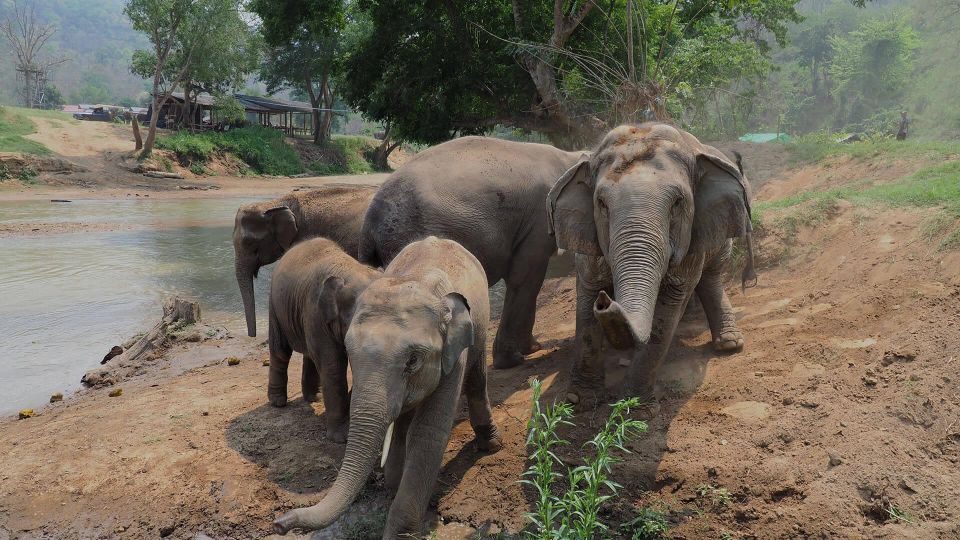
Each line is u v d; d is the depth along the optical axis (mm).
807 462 4707
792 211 8750
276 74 62500
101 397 7586
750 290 8008
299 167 58125
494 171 7023
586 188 5426
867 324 6168
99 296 12883
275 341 6711
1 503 5277
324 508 3492
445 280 4621
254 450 5887
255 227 8539
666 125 5488
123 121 69438
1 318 11328
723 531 4402
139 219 26172
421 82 18781
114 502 5270
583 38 17938
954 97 38562
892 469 4477
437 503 5082
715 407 5613
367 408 3793
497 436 5664
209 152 51594
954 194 7820
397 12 18734
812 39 59719
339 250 6457
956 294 5922
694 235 5324
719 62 18156
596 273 5766
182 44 51188
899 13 51188
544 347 8031
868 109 49375
